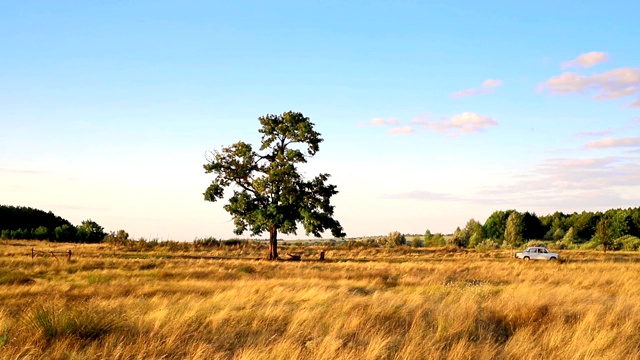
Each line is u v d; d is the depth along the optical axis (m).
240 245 65.38
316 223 45.31
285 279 22.80
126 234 63.62
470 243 95.81
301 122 48.12
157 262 31.66
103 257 38.19
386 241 84.94
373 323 9.98
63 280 21.69
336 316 10.46
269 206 45.75
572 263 37.16
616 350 7.97
